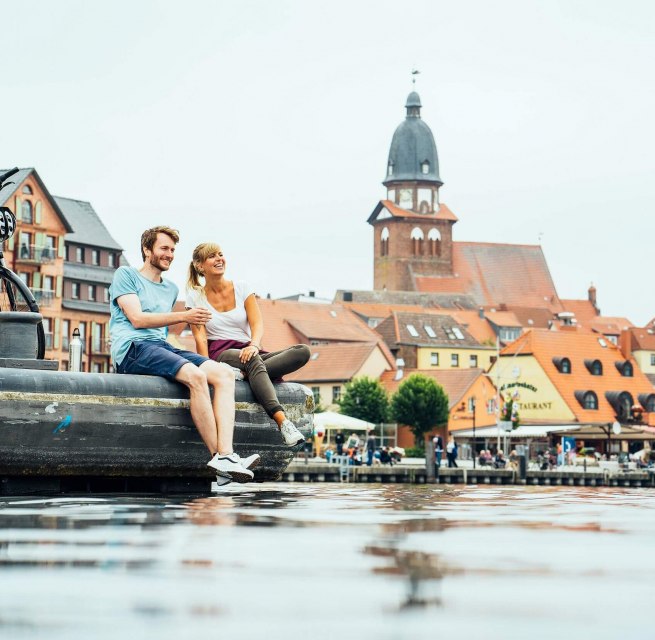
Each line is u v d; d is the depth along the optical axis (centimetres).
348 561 444
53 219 11531
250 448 1037
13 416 927
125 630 308
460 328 15800
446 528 590
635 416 11725
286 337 15112
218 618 327
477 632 307
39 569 414
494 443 12631
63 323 11769
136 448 974
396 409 12256
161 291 1044
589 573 414
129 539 520
